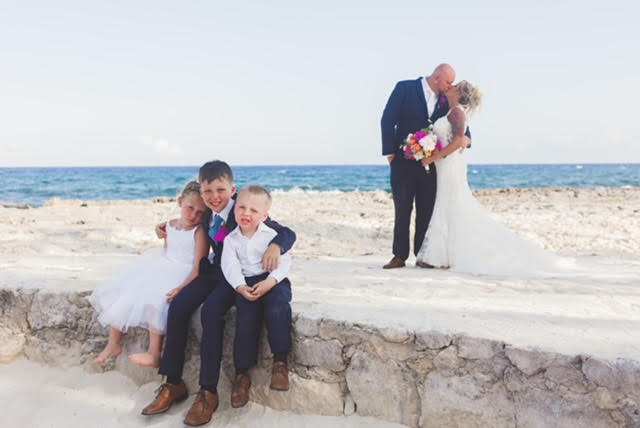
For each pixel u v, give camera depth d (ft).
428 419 9.70
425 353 9.72
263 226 11.43
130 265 12.30
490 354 9.27
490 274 16.42
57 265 16.57
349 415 10.28
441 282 14.89
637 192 64.39
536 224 32.04
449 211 17.43
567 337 9.54
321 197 62.95
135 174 250.57
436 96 17.63
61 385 11.87
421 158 17.07
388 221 35.04
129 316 11.35
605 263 19.24
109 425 10.52
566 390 8.69
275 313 10.55
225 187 11.69
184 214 12.23
